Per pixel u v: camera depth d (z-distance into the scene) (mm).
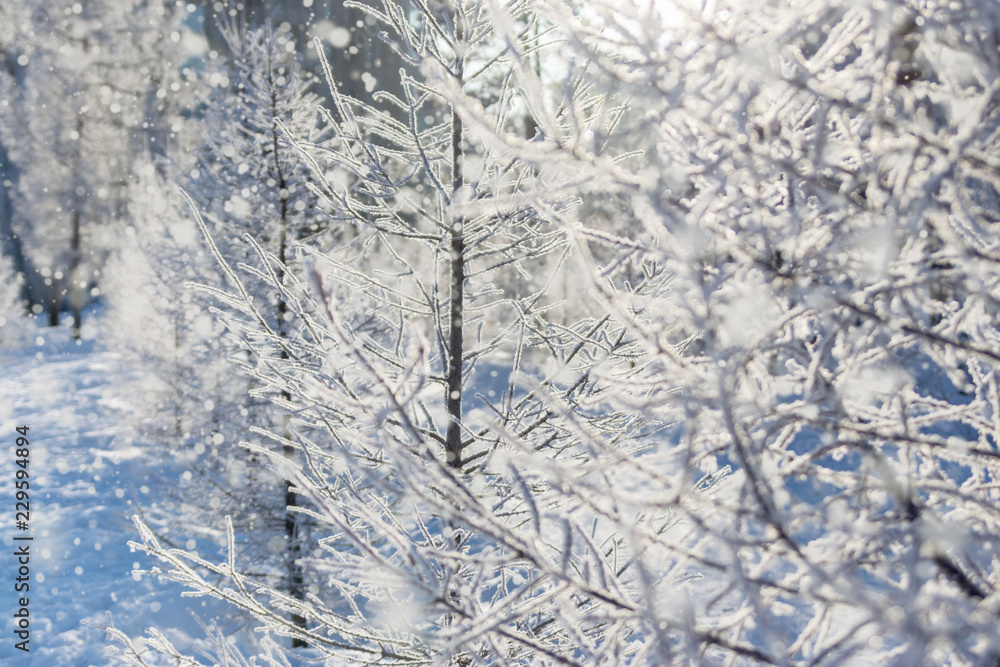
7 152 35750
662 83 1634
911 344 1968
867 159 1698
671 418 1895
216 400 9469
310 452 3879
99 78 33031
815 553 1718
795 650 1633
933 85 1638
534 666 2484
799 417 1594
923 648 1197
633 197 1684
